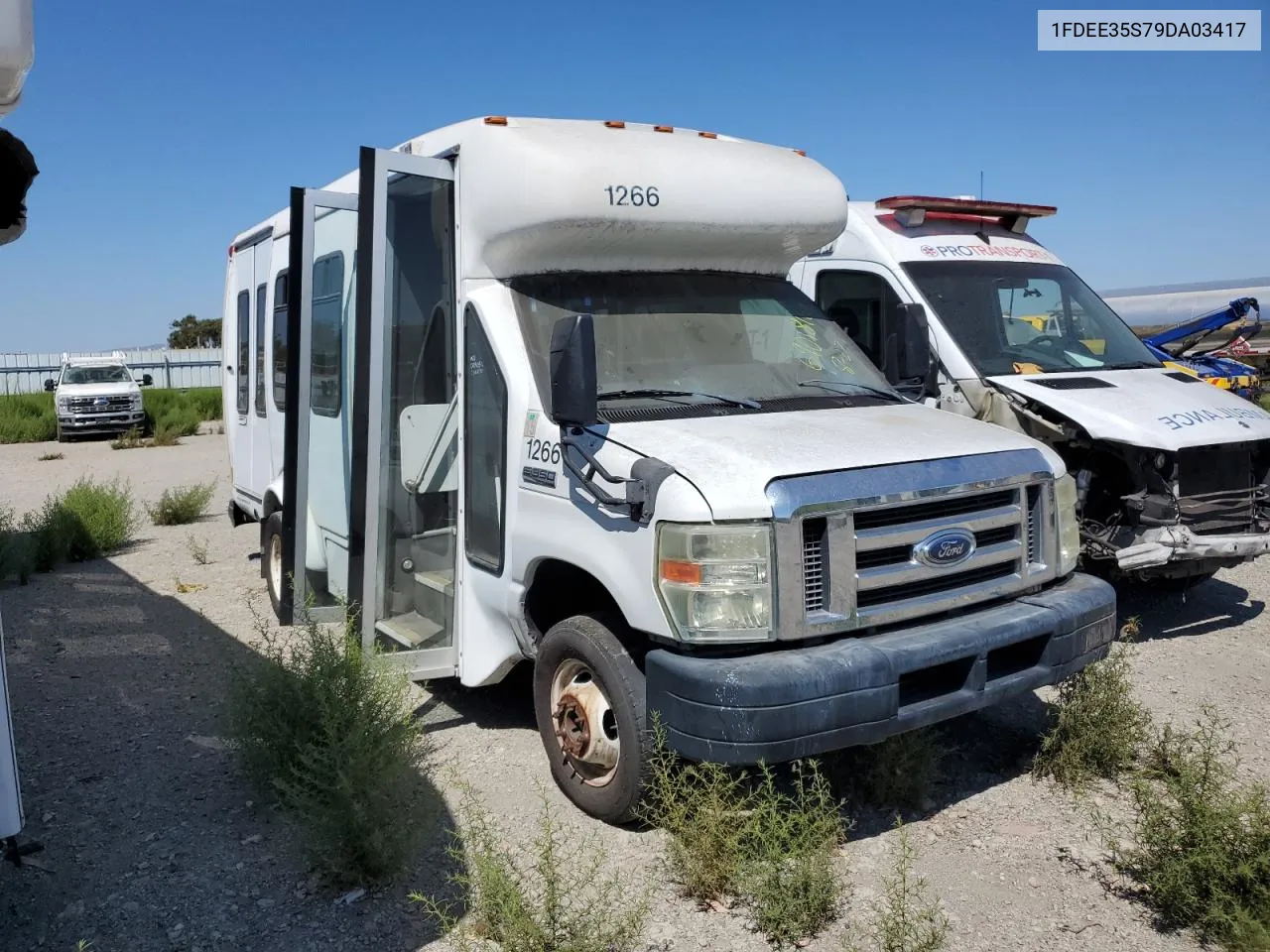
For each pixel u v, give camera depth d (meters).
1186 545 6.23
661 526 3.93
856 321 7.68
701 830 3.98
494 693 6.08
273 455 7.95
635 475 4.04
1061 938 3.65
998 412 6.73
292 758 4.56
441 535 5.46
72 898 3.98
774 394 4.95
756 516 3.86
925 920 3.71
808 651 3.90
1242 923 3.49
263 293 8.23
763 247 5.49
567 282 5.07
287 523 5.80
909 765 4.52
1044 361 7.22
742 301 5.39
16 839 4.14
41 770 5.18
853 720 3.82
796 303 5.61
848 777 4.69
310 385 5.75
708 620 3.85
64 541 10.02
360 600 5.32
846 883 3.99
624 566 4.10
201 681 6.49
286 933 3.73
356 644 4.99
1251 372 14.20
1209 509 6.42
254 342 8.59
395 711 4.69
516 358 4.82
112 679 6.56
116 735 5.63
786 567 3.87
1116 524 6.57
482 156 4.99
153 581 9.29
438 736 5.43
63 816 4.67
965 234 7.92
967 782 4.88
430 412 5.43
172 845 4.39
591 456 4.27
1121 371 7.29
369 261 5.14
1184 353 14.38
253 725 4.73
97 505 10.82
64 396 25.83
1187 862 3.70
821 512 3.93
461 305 5.17
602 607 4.90
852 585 3.99
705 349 5.05
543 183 4.77
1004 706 5.72
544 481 4.58
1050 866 4.13
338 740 4.42
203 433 28.09
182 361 47.81
